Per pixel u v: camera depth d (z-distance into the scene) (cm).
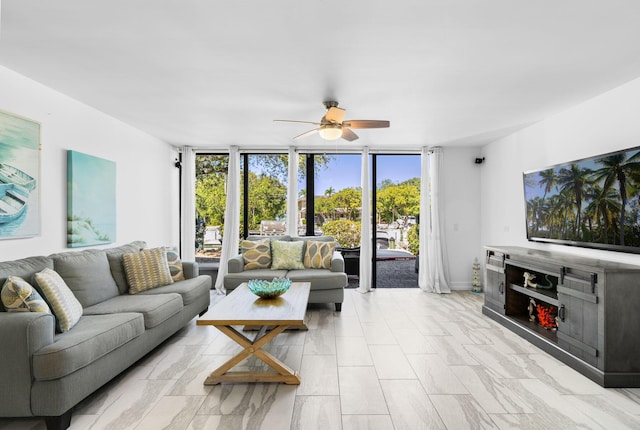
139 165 466
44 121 305
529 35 220
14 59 255
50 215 312
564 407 220
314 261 488
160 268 368
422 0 185
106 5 188
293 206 557
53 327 204
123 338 244
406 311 441
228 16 200
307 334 355
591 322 261
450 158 568
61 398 192
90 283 297
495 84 299
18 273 237
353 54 246
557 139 381
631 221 267
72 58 254
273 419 206
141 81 296
